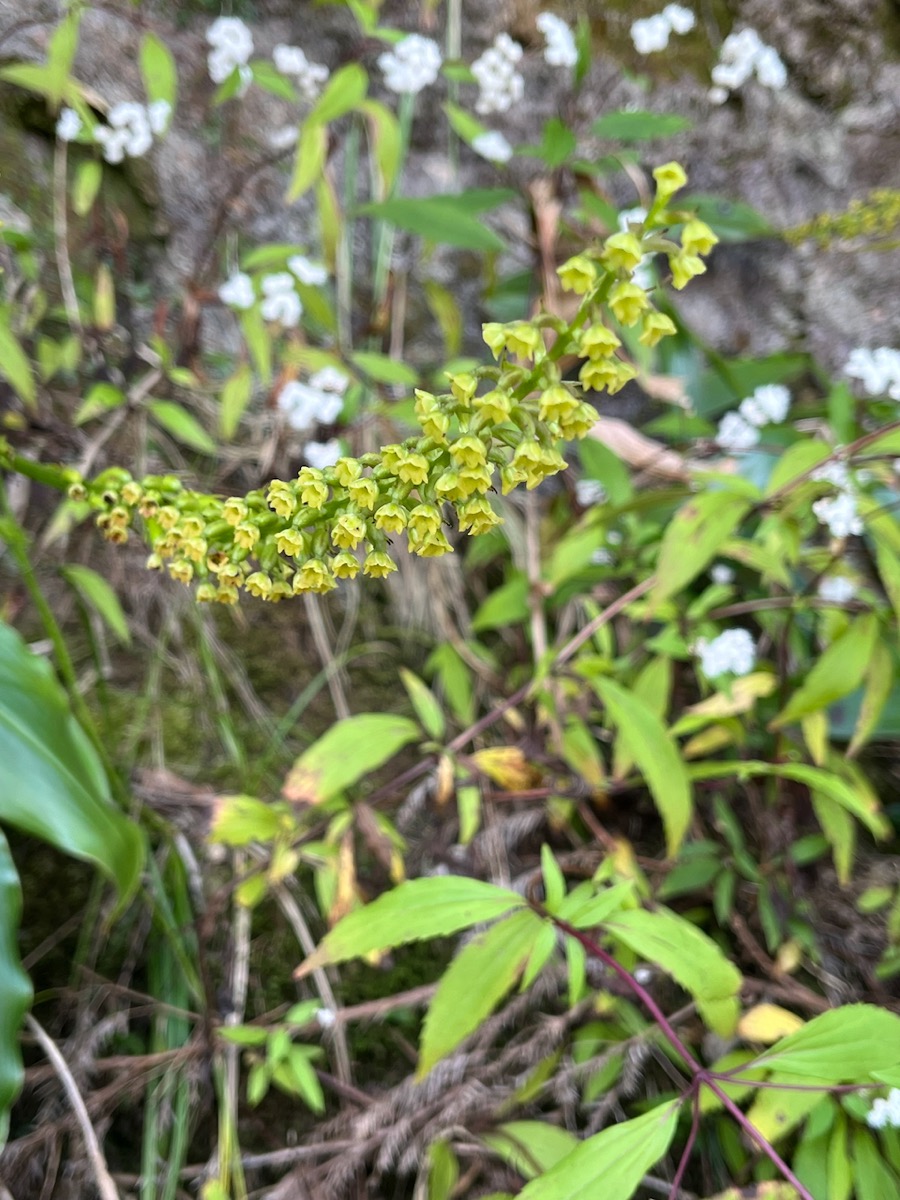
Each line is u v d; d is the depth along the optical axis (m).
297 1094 0.38
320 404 0.44
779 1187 0.27
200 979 0.38
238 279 0.45
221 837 0.34
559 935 0.38
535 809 0.43
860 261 0.60
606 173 0.58
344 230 0.54
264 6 0.52
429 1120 0.34
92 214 0.49
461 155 0.57
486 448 0.18
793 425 0.51
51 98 0.42
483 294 0.57
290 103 0.53
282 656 0.49
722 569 0.47
